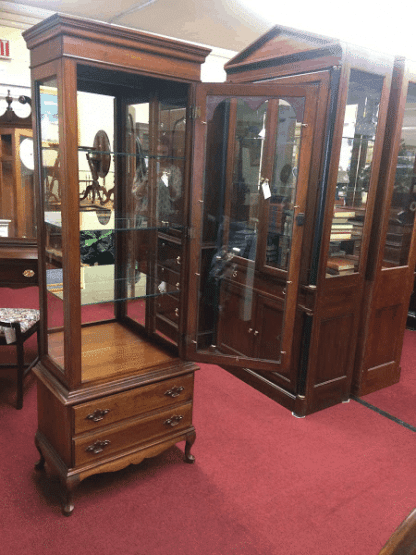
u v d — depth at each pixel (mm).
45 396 1936
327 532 1825
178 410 2086
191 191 1909
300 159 2016
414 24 3904
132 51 1634
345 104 2373
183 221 1951
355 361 3018
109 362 1995
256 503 1968
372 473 2223
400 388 3205
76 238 1632
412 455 2395
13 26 4152
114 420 1877
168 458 2262
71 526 1779
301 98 1950
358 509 1967
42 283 1922
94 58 1541
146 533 1765
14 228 3158
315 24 4129
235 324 2594
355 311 2814
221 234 2613
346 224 2637
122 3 3879
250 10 3896
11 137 3156
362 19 3928
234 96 1863
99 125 2039
